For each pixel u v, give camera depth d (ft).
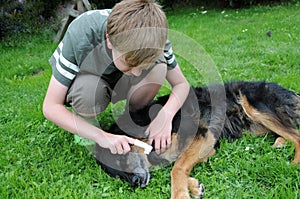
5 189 8.25
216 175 8.67
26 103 13.79
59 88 8.86
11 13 27.84
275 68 15.89
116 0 31.60
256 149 9.59
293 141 9.66
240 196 7.75
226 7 35.04
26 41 25.62
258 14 29.94
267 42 20.61
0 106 13.78
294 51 18.10
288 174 8.30
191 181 8.39
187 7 35.94
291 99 10.77
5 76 18.44
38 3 28.81
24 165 9.42
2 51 23.73
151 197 7.88
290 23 25.22
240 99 10.81
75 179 8.77
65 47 8.72
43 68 19.86
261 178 8.39
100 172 8.86
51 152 9.96
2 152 10.09
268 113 10.48
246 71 15.69
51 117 8.84
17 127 11.45
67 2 28.32
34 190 8.30
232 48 20.10
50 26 27.61
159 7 7.76
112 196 8.09
